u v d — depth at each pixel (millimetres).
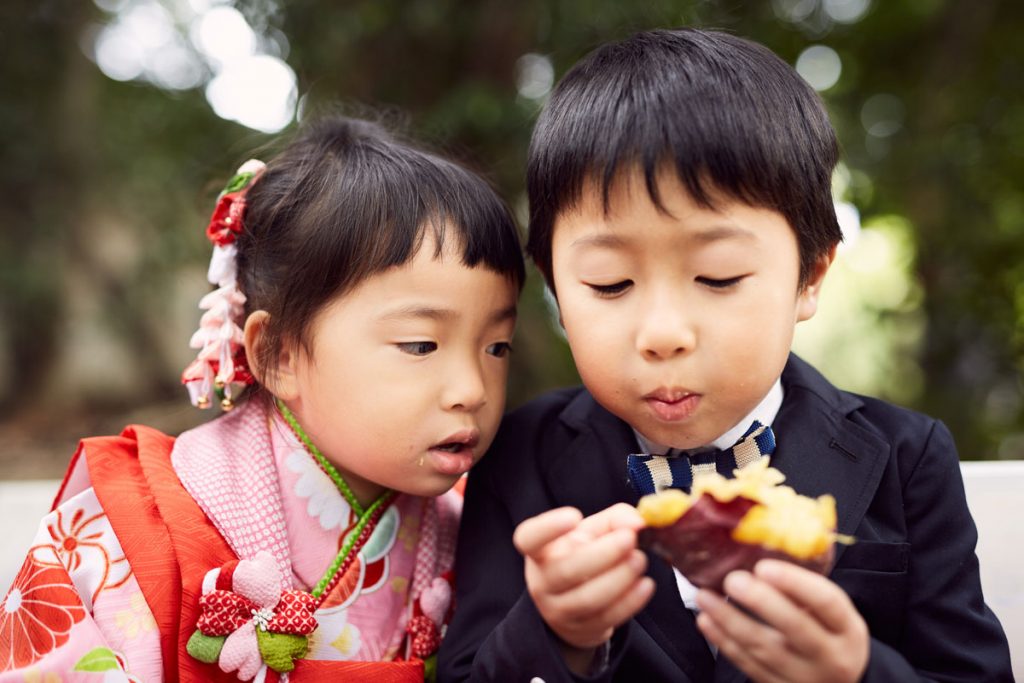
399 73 1700
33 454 3295
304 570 710
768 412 685
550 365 1710
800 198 610
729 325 583
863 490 658
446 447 680
